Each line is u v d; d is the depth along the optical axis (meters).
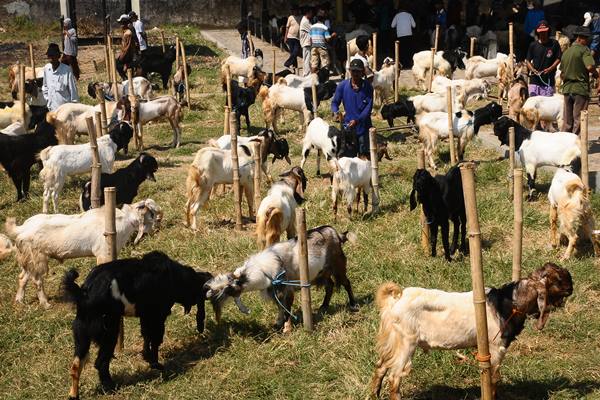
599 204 10.88
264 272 7.94
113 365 7.79
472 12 25.16
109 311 7.23
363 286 9.20
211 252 10.31
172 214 11.77
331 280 8.63
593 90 18.38
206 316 8.55
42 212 12.12
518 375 7.17
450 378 7.24
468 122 13.47
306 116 16.39
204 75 23.53
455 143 14.31
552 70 14.74
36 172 14.22
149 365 7.73
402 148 14.91
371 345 7.71
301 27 20.69
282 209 9.52
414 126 15.17
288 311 8.17
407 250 10.07
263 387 7.27
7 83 23.11
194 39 30.17
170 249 10.42
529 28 21.45
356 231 10.67
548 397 6.89
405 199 11.89
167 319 8.57
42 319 8.72
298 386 7.27
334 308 8.71
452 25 23.88
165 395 7.22
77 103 15.11
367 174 11.25
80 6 32.78
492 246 10.12
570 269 9.16
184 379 7.48
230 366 7.64
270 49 26.56
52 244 8.89
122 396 7.27
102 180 11.27
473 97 17.41
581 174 10.73
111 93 19.14
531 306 6.65
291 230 9.87
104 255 8.96
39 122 15.42
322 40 20.44
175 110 15.98
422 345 6.67
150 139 16.86
